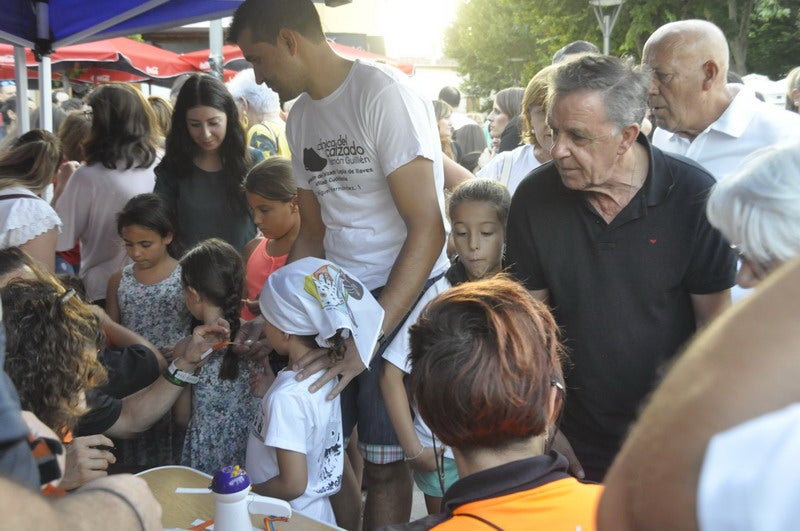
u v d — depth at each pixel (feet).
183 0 14.35
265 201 11.34
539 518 4.52
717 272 7.19
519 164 12.67
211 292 9.49
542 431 4.85
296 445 7.98
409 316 8.93
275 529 6.60
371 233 9.05
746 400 1.99
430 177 8.51
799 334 2.01
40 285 7.10
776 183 4.19
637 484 2.17
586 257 7.48
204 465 9.43
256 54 8.69
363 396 9.12
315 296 8.05
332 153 9.00
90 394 8.48
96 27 14.82
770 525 1.87
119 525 3.67
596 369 7.62
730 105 9.86
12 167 11.29
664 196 7.20
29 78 32.09
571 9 74.13
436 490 9.32
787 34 77.61
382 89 8.44
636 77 6.94
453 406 4.69
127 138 13.08
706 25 9.78
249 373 9.75
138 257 11.04
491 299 5.05
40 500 3.20
